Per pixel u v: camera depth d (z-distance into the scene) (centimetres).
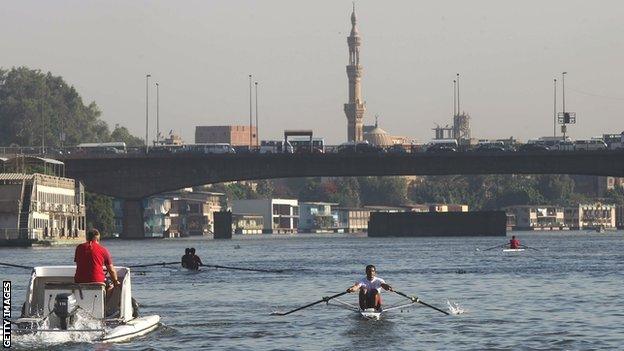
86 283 7619
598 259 19938
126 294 8012
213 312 10081
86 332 7606
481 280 14112
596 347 7812
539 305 10538
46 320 7600
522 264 18088
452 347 7838
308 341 8100
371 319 9188
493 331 8600
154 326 8406
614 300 11044
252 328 8744
